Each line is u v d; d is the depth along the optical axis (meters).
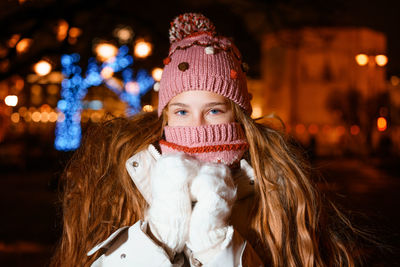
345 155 38.34
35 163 23.42
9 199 13.34
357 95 41.12
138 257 1.66
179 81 1.84
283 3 8.69
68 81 10.31
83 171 2.01
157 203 1.64
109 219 1.96
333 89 45.78
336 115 41.84
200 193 1.62
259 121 2.26
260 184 1.88
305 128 45.84
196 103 1.85
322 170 2.58
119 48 10.43
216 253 1.63
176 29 1.98
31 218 10.09
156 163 1.73
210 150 1.84
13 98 13.80
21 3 6.24
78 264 1.93
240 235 1.83
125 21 8.49
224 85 1.85
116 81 17.11
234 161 1.91
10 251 6.93
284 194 1.90
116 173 1.98
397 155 34.81
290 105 46.56
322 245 1.96
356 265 2.40
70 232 1.98
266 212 1.86
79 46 8.59
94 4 6.32
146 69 15.16
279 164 1.93
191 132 1.83
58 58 7.85
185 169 1.63
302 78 46.66
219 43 1.92
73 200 2.00
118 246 1.74
